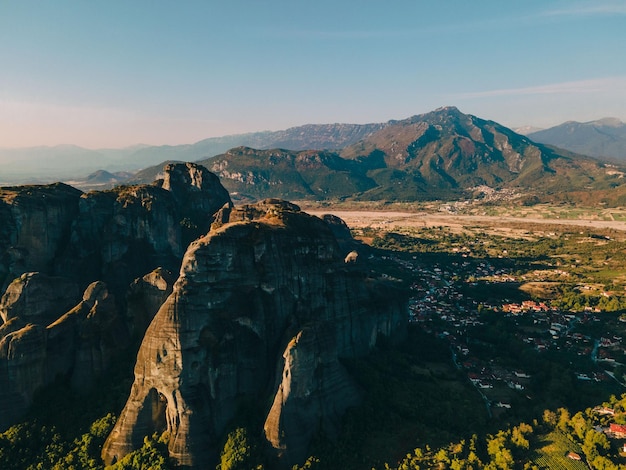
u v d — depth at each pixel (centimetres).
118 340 10844
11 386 9319
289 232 10944
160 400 9031
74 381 10138
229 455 8431
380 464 9131
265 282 10138
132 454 8556
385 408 10619
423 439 9981
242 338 9575
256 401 9488
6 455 8650
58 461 8731
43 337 9838
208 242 9450
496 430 10806
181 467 8388
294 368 9019
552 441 10444
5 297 10850
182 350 8706
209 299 9244
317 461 8675
